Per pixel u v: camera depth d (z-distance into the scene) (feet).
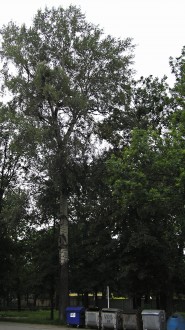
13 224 88.94
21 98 91.35
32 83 91.09
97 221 87.10
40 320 97.66
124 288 83.35
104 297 122.62
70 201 96.68
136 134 64.13
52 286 106.32
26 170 93.35
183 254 83.20
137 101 96.32
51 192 91.61
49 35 97.76
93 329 73.77
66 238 92.17
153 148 64.44
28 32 96.78
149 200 61.00
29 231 107.96
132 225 83.35
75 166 86.12
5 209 90.53
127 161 64.03
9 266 119.75
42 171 88.02
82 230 96.22
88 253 95.66
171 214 69.67
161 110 92.43
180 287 86.07
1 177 118.01
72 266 99.30
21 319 107.04
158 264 78.74
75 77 95.30
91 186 90.89
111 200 86.33
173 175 61.31
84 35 97.81
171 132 61.67
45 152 85.30
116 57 95.76
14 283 128.98
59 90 88.89
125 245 82.07
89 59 95.66
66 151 85.25
